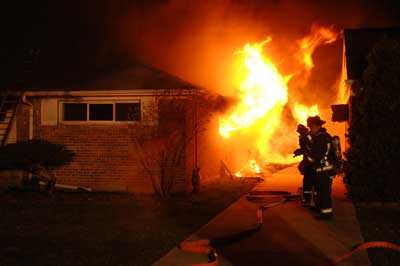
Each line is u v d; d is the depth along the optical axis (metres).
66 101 15.00
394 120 12.34
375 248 7.63
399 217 10.53
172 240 8.21
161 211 11.12
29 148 13.30
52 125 15.09
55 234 8.66
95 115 14.95
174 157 13.55
